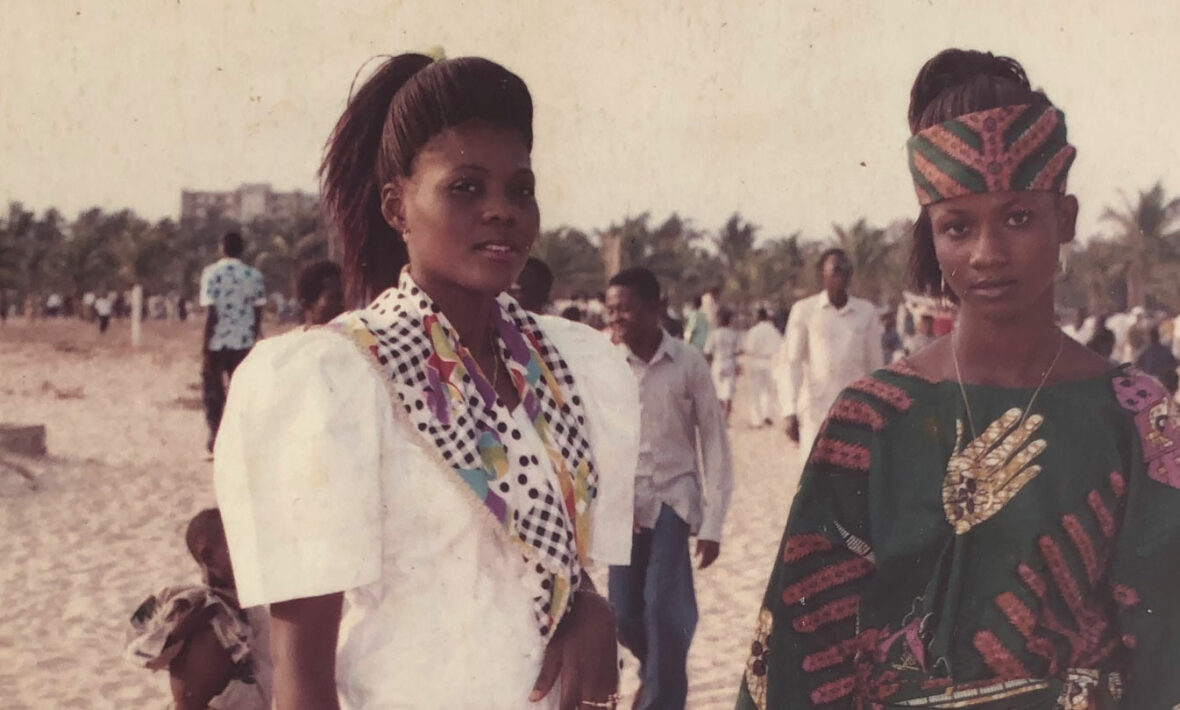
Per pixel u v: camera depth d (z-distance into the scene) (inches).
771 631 95.3
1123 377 89.9
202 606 134.0
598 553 80.5
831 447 94.3
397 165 75.0
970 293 90.7
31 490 407.2
